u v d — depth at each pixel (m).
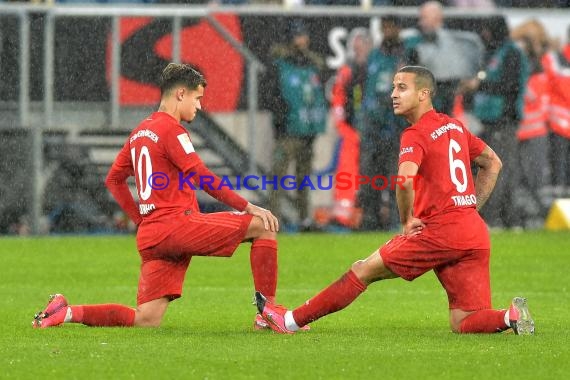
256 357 21.36
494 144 55.34
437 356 21.48
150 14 53.50
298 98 53.72
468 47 53.97
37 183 53.62
